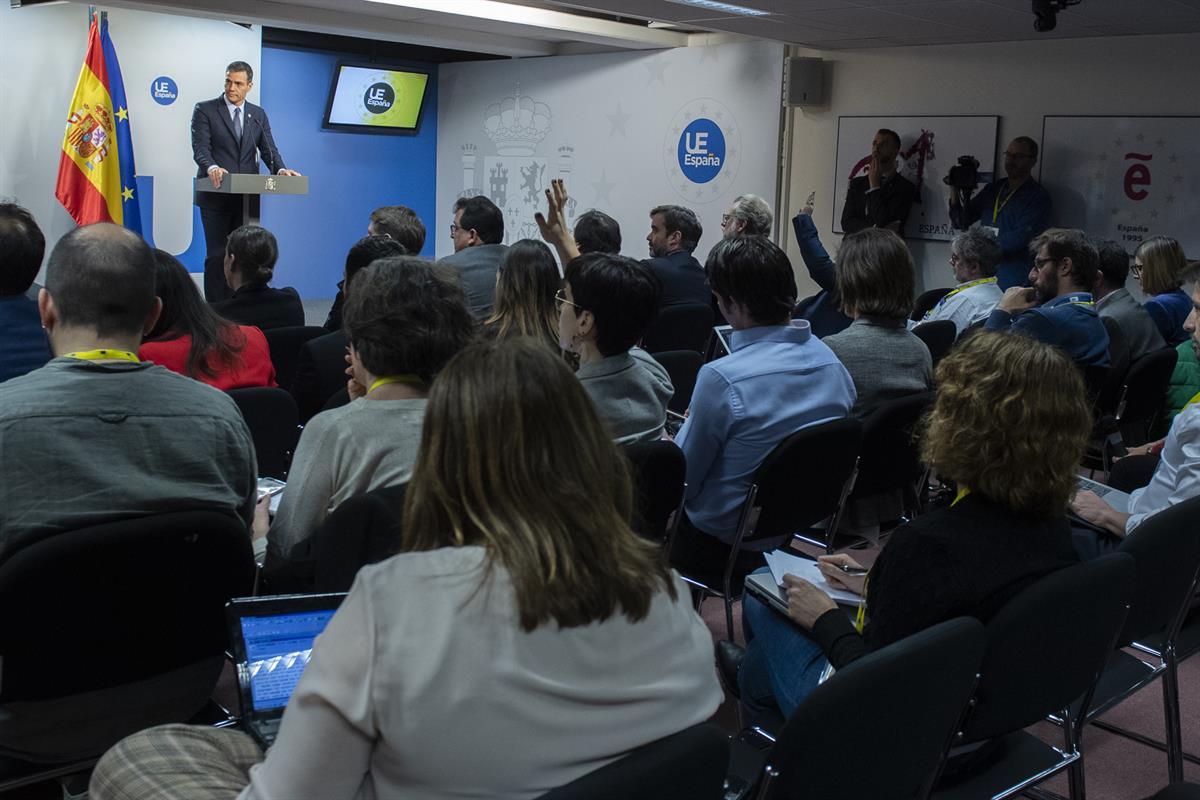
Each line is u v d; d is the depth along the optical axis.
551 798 1.05
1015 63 7.84
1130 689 2.28
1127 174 7.40
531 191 10.90
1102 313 4.74
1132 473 3.38
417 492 1.16
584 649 1.09
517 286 3.12
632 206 10.16
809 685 1.96
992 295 4.95
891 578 1.72
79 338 1.83
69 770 1.85
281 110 10.45
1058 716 2.10
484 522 1.10
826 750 1.49
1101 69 7.45
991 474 1.70
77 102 8.48
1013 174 7.61
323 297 11.09
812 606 1.95
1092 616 1.80
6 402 1.72
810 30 7.81
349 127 10.86
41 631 1.69
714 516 2.87
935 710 1.60
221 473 1.91
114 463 1.78
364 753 1.04
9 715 1.78
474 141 11.33
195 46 9.30
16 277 2.47
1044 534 1.74
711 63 9.41
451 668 1.03
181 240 9.53
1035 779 1.93
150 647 1.82
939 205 8.33
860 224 8.48
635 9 7.40
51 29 8.59
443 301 2.08
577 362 3.08
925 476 3.43
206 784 1.35
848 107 8.79
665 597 1.19
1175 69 7.14
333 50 10.65
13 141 8.56
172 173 9.37
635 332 2.62
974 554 1.68
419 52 11.26
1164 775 2.69
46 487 1.72
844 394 2.91
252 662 1.49
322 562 1.93
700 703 1.20
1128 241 7.46
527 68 10.74
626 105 10.05
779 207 9.23
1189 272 4.94
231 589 1.87
